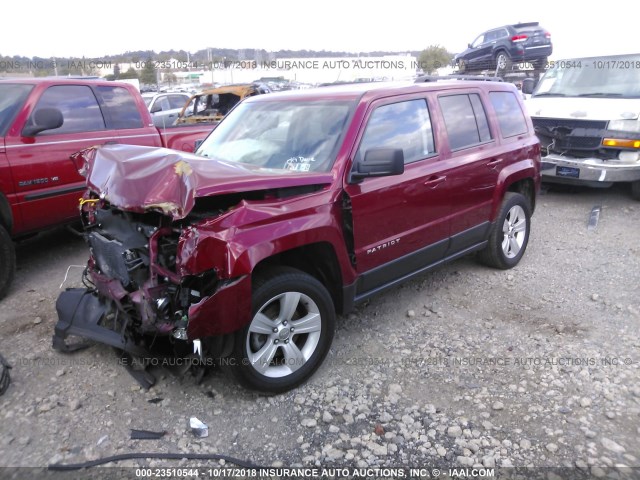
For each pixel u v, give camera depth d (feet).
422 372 12.50
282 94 15.48
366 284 13.37
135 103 22.36
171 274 10.25
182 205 9.54
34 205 17.87
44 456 9.70
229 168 10.73
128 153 11.59
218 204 10.41
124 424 10.59
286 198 11.29
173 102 53.57
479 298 16.57
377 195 12.98
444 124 15.42
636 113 26.05
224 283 10.02
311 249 12.04
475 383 12.01
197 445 10.05
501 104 18.31
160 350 11.73
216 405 11.21
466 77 18.69
